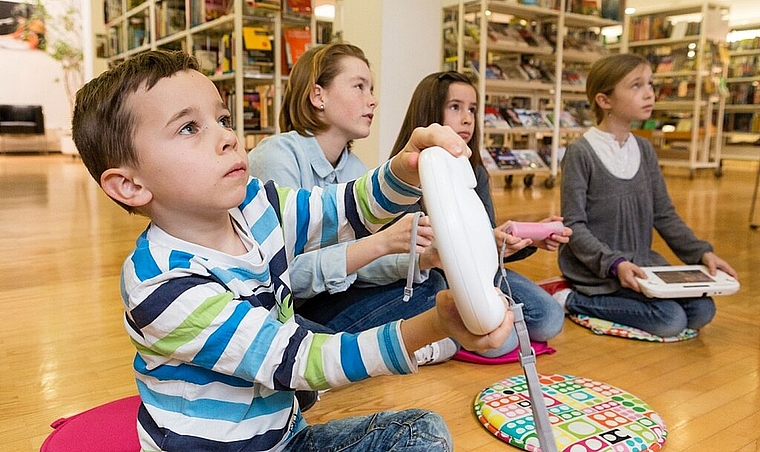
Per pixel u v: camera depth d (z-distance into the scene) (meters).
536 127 5.34
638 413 1.27
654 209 2.07
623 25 6.05
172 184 0.72
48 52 8.67
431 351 1.56
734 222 3.76
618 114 1.95
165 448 0.73
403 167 0.85
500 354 1.60
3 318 1.93
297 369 0.68
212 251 0.76
